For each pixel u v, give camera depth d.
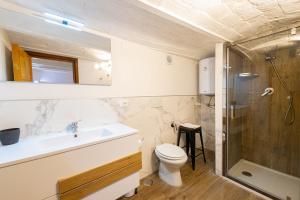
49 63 1.38
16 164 0.90
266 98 2.18
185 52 2.55
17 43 1.23
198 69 3.04
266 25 1.59
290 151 2.00
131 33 1.75
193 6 1.21
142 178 2.10
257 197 1.70
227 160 2.14
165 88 2.42
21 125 1.26
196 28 1.57
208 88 2.67
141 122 2.11
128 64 1.95
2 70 1.17
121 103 1.89
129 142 1.51
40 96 1.34
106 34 1.75
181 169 2.31
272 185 1.85
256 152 2.33
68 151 1.10
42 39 1.34
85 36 1.59
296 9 1.28
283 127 2.05
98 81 1.69
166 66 2.43
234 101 2.24
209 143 3.03
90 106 1.64
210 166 2.40
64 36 1.46
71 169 1.13
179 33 1.77
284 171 2.06
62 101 1.46
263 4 1.20
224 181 2.01
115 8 1.25
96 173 1.26
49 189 1.03
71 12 1.32
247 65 2.27
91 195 1.25
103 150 1.31
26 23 1.26
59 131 1.45
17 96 1.24
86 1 1.15
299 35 1.63
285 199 1.60
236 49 2.09
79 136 1.48
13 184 0.90
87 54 1.61
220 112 2.09
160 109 2.35
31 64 1.29
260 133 2.28
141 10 1.28
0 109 1.17
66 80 1.48
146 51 2.14
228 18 1.42
